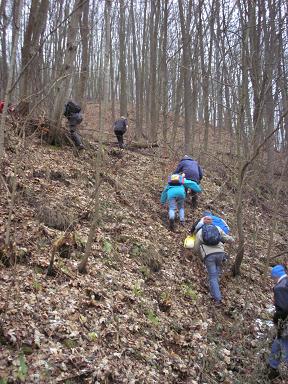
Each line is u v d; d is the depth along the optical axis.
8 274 5.15
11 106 9.46
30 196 7.05
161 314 5.97
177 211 9.39
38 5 10.34
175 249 8.01
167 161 13.10
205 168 14.41
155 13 18.84
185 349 5.49
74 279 5.62
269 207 12.32
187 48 16.05
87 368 4.31
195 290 7.04
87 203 7.86
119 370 4.52
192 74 16.03
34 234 6.11
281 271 5.66
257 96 8.31
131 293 5.99
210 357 5.40
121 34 20.84
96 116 28.94
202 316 6.39
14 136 8.46
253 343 6.03
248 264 8.70
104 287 5.80
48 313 4.79
